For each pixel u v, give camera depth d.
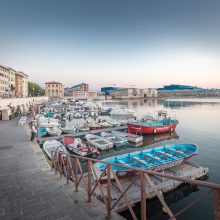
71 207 6.40
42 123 37.88
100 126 41.06
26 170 12.49
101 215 5.78
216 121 55.50
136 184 14.60
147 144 31.72
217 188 2.76
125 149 28.36
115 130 38.50
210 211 13.41
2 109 41.00
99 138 29.56
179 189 15.57
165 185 14.52
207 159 23.70
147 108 100.69
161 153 19.48
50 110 70.00
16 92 96.56
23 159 15.55
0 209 6.70
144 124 39.72
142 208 4.28
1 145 20.80
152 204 13.83
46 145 23.31
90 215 5.83
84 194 7.44
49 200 7.10
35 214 6.20
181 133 40.16
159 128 38.78
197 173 17.34
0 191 8.59
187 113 75.38
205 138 35.69
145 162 17.03
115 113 67.69
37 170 12.41
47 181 9.74
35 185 9.20
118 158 18.36
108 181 5.59
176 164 18.31
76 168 8.05
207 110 87.38
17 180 10.25
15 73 96.75
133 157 18.16
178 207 13.84
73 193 7.61
